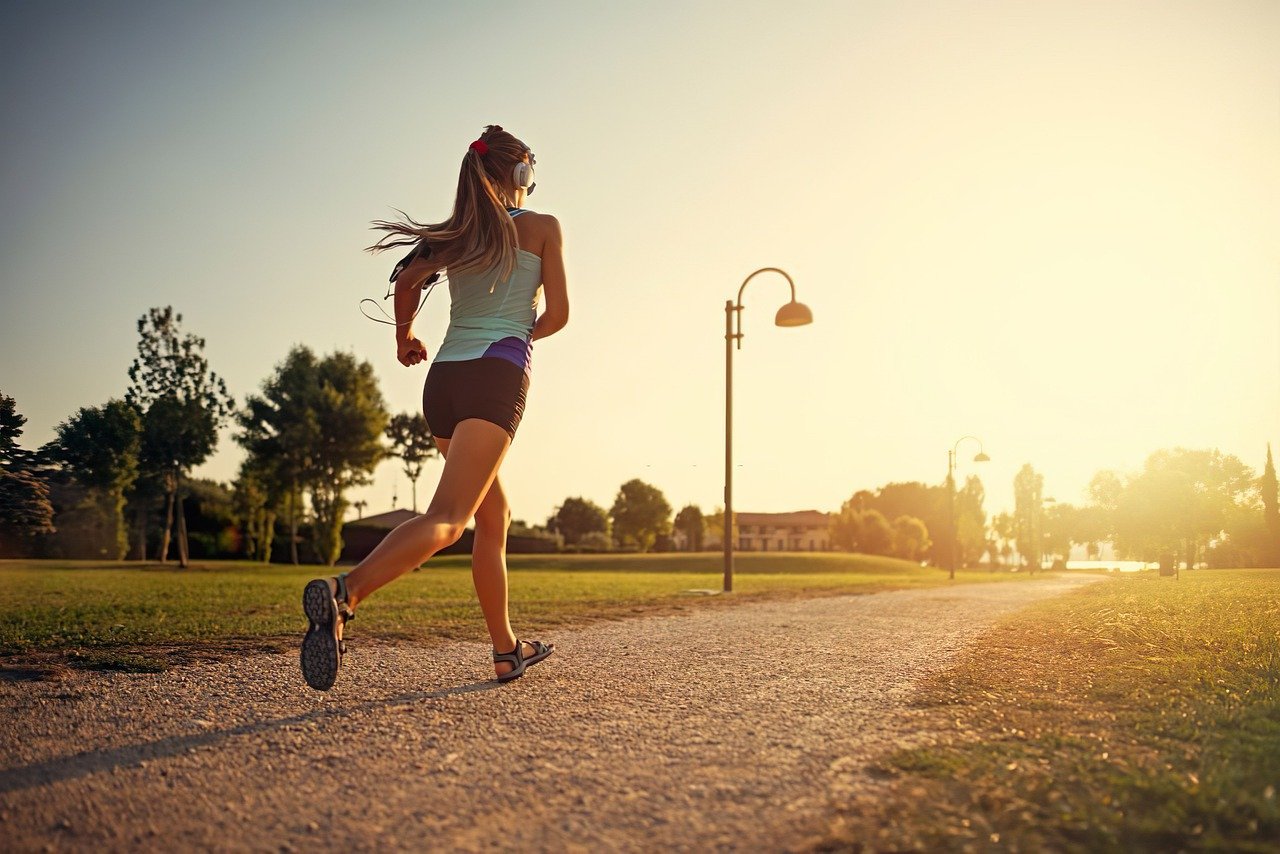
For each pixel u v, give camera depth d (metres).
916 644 5.28
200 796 2.20
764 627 6.42
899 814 1.93
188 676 3.90
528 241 3.55
